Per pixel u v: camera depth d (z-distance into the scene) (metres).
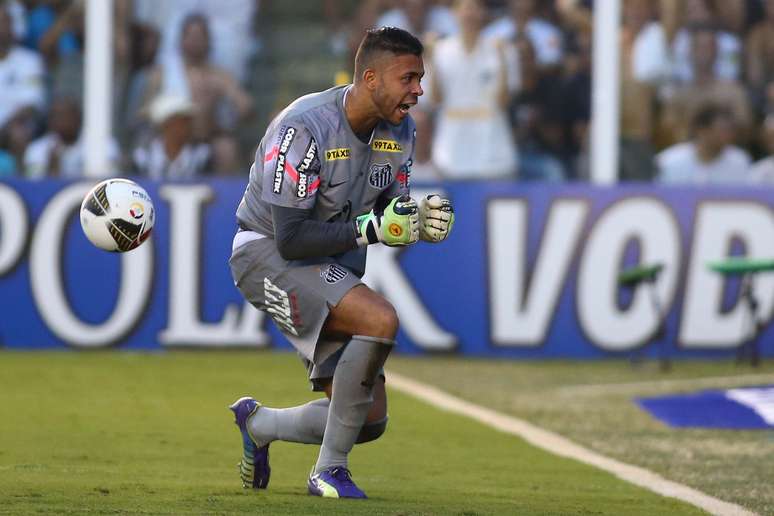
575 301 38.53
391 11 48.44
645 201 38.41
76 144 46.53
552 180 45.38
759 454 21.83
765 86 46.09
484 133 44.75
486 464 20.27
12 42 47.16
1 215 38.72
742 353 37.16
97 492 15.34
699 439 23.72
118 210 16.47
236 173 45.72
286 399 28.62
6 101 46.88
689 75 45.56
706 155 44.72
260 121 48.19
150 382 31.28
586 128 45.50
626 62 45.19
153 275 38.78
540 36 45.62
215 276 38.78
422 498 15.88
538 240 38.56
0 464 18.20
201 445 21.41
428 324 38.78
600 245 38.41
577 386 32.25
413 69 15.47
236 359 37.03
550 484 18.12
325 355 15.99
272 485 17.03
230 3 48.00
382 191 16.52
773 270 35.72
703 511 15.70
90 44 41.47
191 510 13.95
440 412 27.19
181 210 38.75
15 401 27.14
